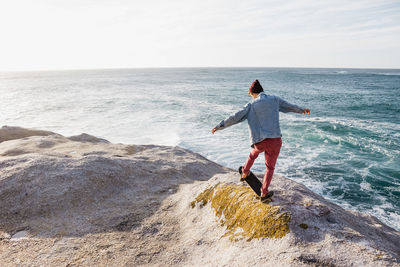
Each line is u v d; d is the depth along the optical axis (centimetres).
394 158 1342
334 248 259
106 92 4250
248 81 7450
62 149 780
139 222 436
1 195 479
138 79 8688
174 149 925
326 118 2320
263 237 300
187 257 337
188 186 559
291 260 252
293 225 295
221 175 486
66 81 7706
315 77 9631
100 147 844
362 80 7912
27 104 2934
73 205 477
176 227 415
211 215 405
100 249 366
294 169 1216
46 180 520
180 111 2530
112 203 498
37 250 364
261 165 1217
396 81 7506
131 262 339
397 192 1015
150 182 592
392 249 298
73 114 2364
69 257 350
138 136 1681
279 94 4044
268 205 334
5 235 400
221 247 327
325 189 1039
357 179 1118
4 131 997
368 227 367
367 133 1808
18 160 585
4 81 8031
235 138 1650
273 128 291
